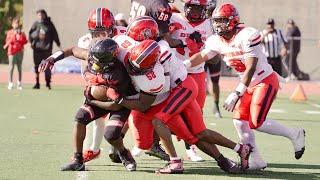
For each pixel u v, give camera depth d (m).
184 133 22.28
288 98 51.53
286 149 27.98
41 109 39.75
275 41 52.06
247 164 22.53
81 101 44.75
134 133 22.50
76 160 22.30
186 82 22.08
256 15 68.94
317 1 68.31
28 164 23.16
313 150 28.08
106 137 21.97
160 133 21.97
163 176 21.77
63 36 69.44
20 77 52.03
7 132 30.45
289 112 42.22
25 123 33.59
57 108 40.47
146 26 21.42
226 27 22.33
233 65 22.98
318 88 60.28
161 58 21.06
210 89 51.94
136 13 24.48
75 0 69.25
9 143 27.47
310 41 66.25
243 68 22.83
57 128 32.12
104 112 22.16
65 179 20.91
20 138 28.84
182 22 25.45
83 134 22.12
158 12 24.06
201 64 25.08
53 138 29.06
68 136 29.70
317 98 52.47
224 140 22.47
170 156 22.27
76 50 22.22
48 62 22.08
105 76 20.81
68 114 37.72
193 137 22.41
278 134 23.72
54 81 59.41
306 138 31.53
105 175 21.69
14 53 51.34
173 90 21.92
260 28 69.00
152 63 20.48
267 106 22.72
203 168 23.58
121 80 20.81
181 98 21.84
